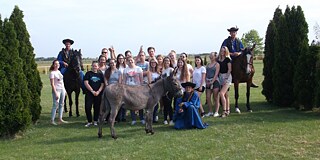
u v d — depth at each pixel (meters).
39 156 7.16
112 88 8.51
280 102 12.78
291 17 12.66
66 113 13.23
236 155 6.89
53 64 10.83
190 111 9.49
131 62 10.34
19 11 10.77
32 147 7.93
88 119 10.48
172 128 9.77
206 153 7.07
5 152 7.55
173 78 8.91
